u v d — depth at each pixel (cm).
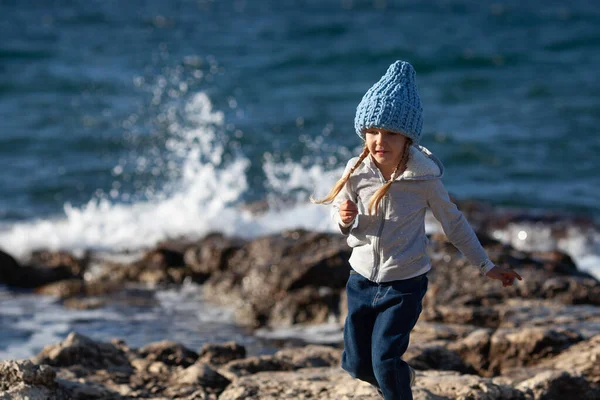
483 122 4169
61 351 1064
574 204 2980
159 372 1055
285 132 3803
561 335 1170
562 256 1900
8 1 9488
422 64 5625
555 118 4253
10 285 2002
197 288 1969
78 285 1941
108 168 3294
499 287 1550
